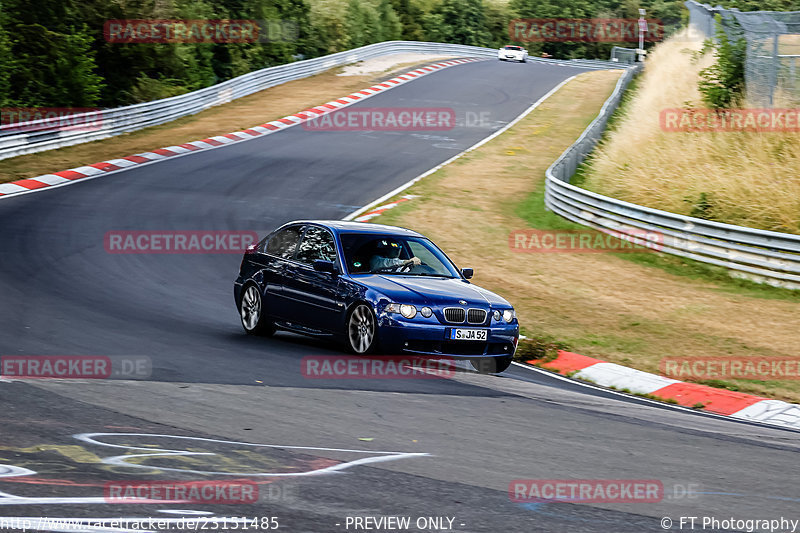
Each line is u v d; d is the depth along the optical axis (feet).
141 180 100.94
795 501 23.48
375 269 43.09
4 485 19.85
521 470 24.62
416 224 88.12
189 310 52.11
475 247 79.87
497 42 350.23
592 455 27.12
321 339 43.47
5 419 26.13
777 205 82.33
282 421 28.50
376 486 21.97
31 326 43.19
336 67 207.21
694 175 93.04
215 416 28.53
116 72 164.96
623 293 65.41
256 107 161.38
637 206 81.15
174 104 147.74
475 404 33.83
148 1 164.66
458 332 40.01
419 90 184.85
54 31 151.43
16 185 92.38
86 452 23.24
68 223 76.74
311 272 43.75
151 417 27.78
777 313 60.80
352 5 245.86
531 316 57.00
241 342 43.68
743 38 112.16
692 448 29.25
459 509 20.48
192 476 21.71
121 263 64.28
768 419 38.34
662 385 43.14
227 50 194.29
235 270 66.33
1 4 145.28
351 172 114.11
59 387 31.12
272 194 98.84
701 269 73.46
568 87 199.31
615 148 111.65
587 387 41.86
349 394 33.55
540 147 139.44
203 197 94.48
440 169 119.65
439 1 321.73
